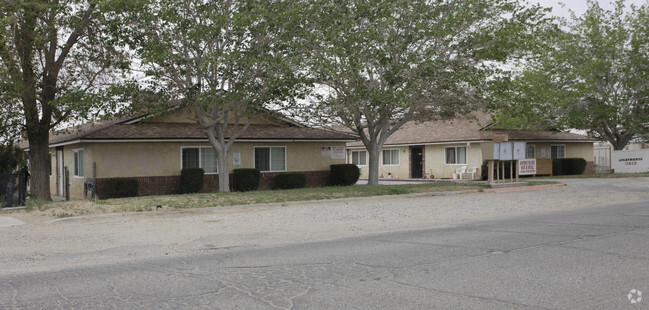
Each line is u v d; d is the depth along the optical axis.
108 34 17.92
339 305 5.17
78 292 5.94
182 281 6.41
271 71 17.97
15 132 19.41
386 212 14.49
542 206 15.77
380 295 5.53
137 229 11.67
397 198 18.55
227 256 8.26
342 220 12.98
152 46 16.36
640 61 28.92
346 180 26.00
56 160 26.48
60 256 8.68
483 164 29.92
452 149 33.00
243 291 5.82
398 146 36.50
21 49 17.69
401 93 18.27
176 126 23.00
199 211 14.77
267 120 25.94
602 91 30.44
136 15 16.75
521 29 18.89
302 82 18.72
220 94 17.78
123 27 17.59
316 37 17.44
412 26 19.94
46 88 18.89
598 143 48.22
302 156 26.02
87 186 18.36
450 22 18.94
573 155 37.28
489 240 9.08
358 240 9.63
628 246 8.13
